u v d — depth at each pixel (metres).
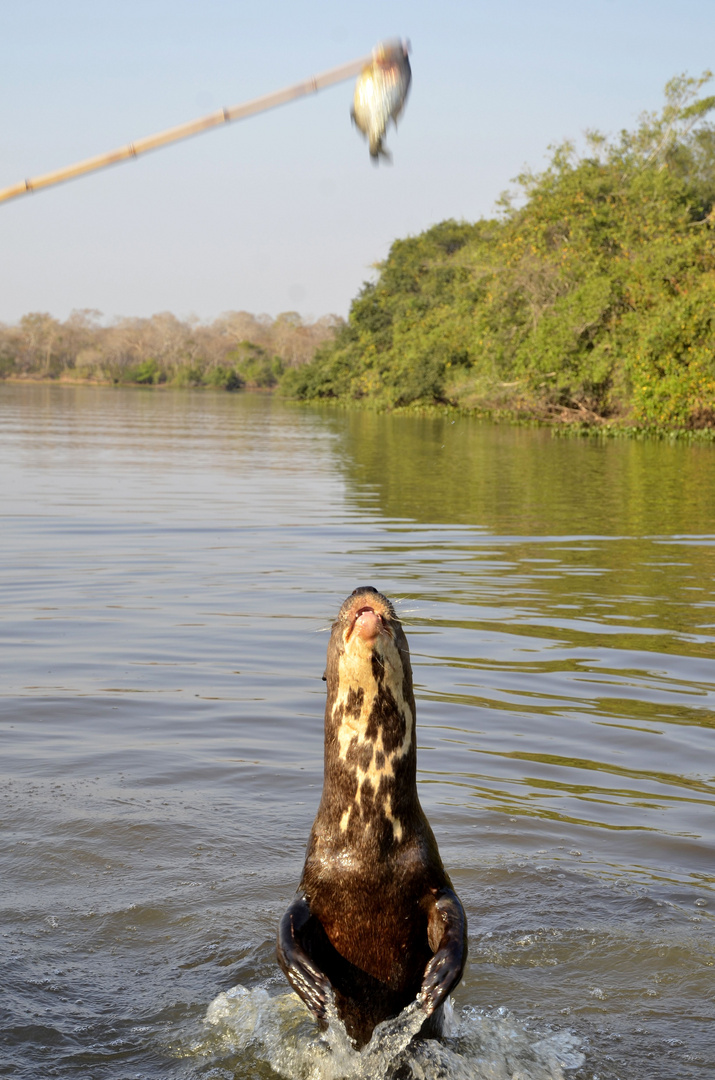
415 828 3.88
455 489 22.58
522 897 5.04
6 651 9.12
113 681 8.28
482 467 28.14
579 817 5.91
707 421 42.47
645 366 42.88
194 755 6.72
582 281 50.41
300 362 150.88
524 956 4.56
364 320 79.12
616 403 46.84
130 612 10.66
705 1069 3.81
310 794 6.17
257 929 4.75
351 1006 3.90
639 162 56.06
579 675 8.59
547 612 10.84
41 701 7.72
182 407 74.31
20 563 13.25
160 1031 4.01
